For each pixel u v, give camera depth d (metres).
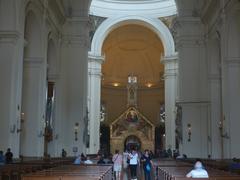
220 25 18.00
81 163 16.06
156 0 32.31
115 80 41.25
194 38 22.05
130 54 41.03
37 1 16.58
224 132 16.94
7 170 9.45
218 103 20.84
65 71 22.12
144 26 34.38
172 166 12.50
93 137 31.62
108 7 32.38
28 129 17.28
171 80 32.19
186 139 21.44
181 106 21.78
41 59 17.70
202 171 7.62
